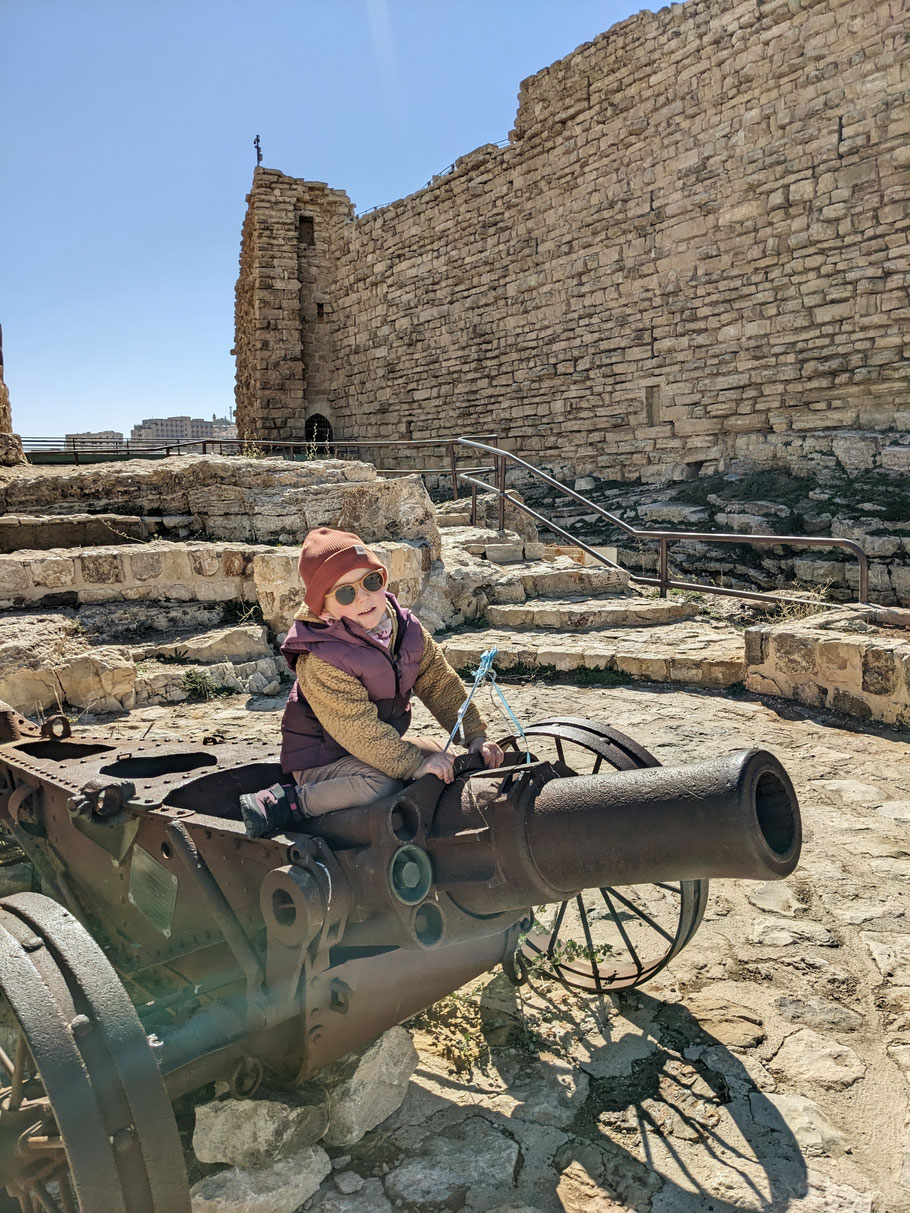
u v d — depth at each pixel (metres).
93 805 2.46
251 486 9.00
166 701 6.61
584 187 22.05
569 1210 2.16
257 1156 2.22
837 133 17.02
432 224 26.84
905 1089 2.60
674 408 20.52
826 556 14.05
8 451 10.29
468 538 11.15
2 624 6.72
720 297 19.33
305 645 2.39
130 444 19.61
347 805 2.34
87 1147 1.72
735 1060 2.73
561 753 2.76
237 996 2.28
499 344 25.08
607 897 3.18
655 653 7.51
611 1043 2.83
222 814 2.68
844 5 16.66
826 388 17.72
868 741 5.85
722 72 18.73
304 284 31.66
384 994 2.29
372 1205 2.19
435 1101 2.57
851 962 3.30
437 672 2.72
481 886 2.17
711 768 1.97
